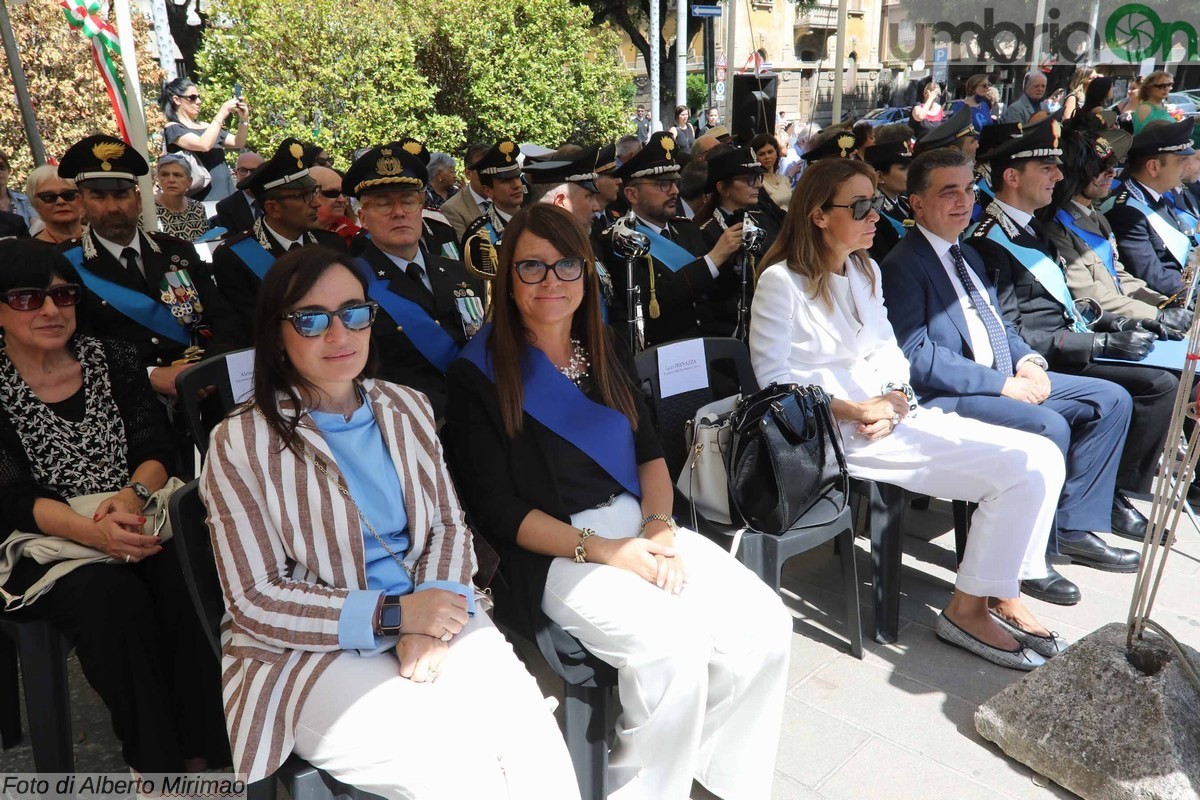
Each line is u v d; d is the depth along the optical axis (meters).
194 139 7.30
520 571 2.28
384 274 3.27
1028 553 2.93
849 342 3.13
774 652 2.18
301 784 1.75
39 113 9.18
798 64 29.11
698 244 4.42
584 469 2.34
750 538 2.68
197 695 2.30
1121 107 8.30
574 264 2.27
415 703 1.72
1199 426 2.17
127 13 4.42
